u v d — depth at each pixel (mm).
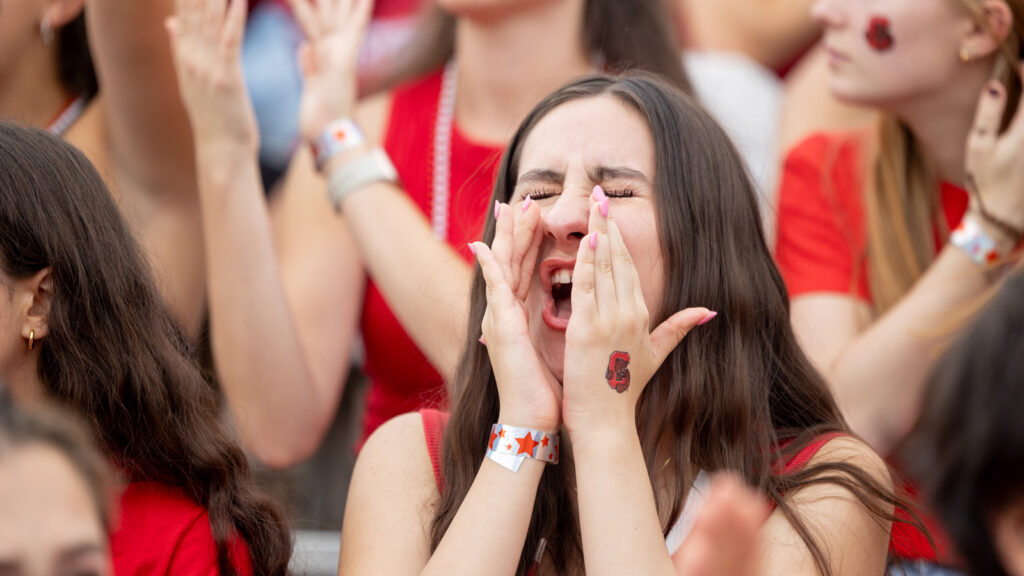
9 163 4949
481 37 7527
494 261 4926
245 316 6762
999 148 6461
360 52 9688
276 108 10102
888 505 4941
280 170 9945
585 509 4508
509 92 7570
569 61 7641
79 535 2783
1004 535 3217
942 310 6410
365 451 5398
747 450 4988
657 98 5238
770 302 5289
